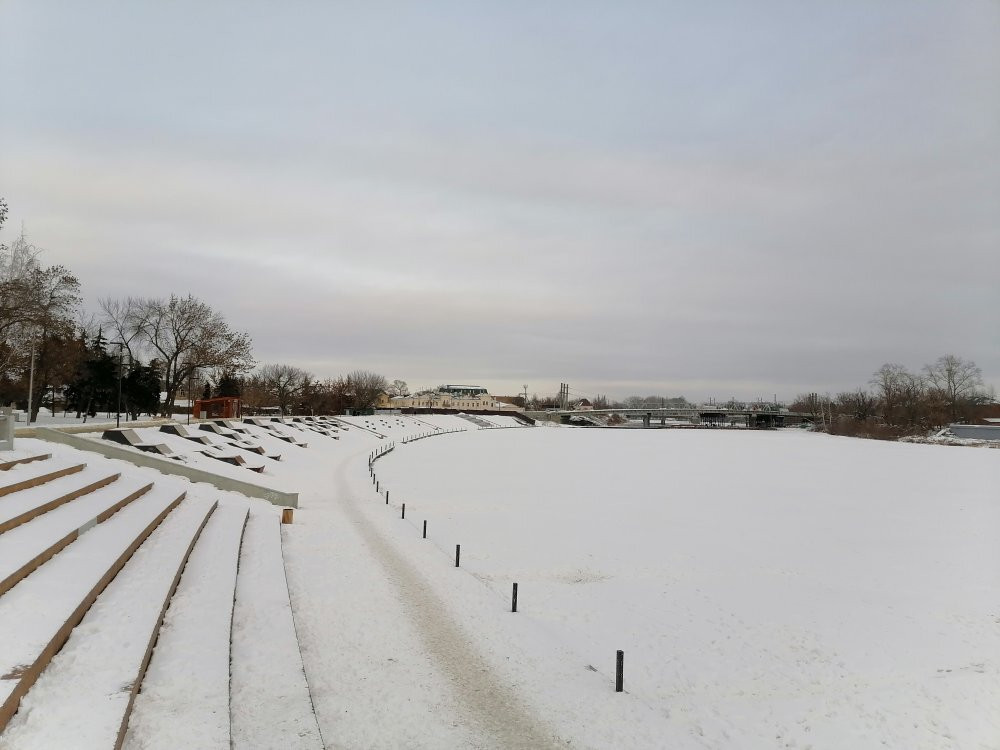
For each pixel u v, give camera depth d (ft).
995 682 41.29
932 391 465.06
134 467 84.74
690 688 39.42
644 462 215.10
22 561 33.73
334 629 43.83
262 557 58.34
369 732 30.63
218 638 35.14
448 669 38.47
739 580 65.21
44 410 308.19
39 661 25.72
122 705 24.91
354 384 499.51
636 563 70.90
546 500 118.01
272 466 146.00
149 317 226.17
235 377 254.88
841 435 477.77
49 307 158.20
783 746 32.91
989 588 63.67
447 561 65.77
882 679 41.81
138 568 42.27
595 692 36.94
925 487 152.35
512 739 30.78
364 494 115.65
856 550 80.74
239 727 28.63
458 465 189.47
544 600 55.67
